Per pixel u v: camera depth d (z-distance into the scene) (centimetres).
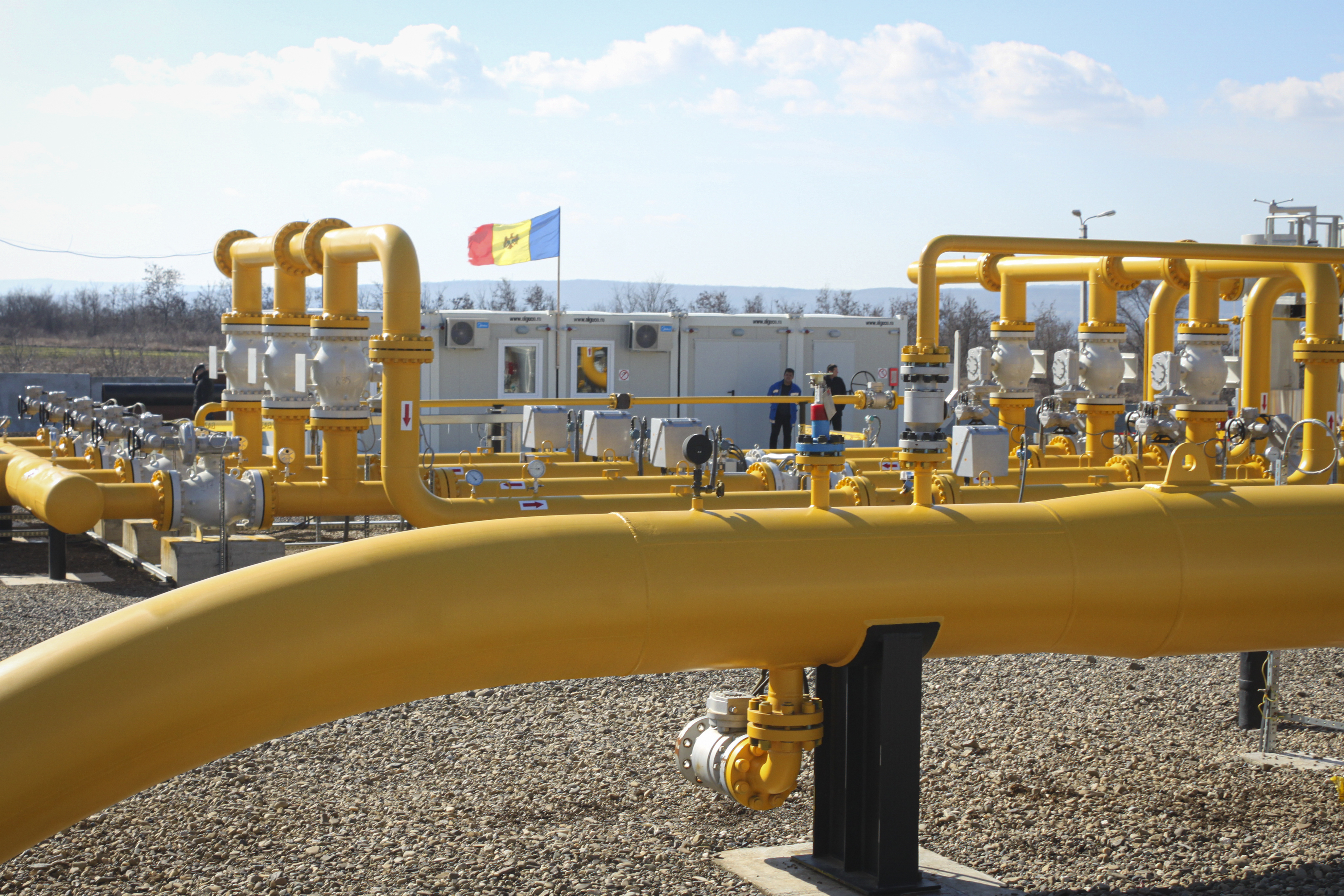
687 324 2088
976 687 814
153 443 1197
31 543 1474
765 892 483
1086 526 487
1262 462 1399
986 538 475
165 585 1162
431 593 410
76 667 367
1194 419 1366
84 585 1174
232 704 379
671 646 444
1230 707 774
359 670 398
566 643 428
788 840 545
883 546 466
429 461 1417
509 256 2408
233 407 1450
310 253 1206
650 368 2073
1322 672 872
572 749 675
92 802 369
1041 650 497
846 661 477
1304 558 492
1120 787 625
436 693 420
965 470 956
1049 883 504
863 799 488
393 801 591
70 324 8494
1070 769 652
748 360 2142
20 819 356
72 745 358
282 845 532
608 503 1060
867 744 484
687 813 579
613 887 491
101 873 500
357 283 1191
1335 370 1275
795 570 451
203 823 558
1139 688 813
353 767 640
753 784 498
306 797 595
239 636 383
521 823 564
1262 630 502
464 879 498
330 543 1407
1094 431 1536
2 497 1338
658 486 1161
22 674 365
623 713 745
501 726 717
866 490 1062
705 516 465
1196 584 484
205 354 6894
